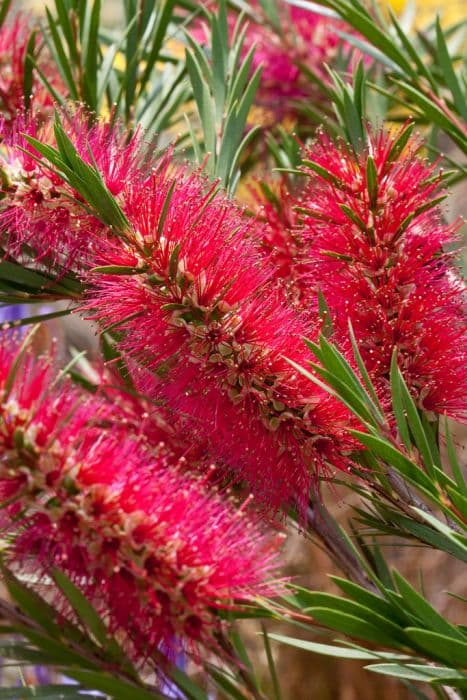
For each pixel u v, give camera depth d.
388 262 0.54
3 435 0.47
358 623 0.48
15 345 0.50
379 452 0.50
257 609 0.51
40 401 0.48
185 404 0.53
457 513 0.50
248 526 0.49
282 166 0.67
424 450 0.51
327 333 0.53
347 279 0.54
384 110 0.74
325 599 0.49
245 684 0.50
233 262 0.52
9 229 0.55
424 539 0.54
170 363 0.53
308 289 0.56
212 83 0.65
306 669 0.85
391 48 0.64
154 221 0.51
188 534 0.48
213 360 0.52
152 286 0.52
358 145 0.62
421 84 0.65
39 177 0.53
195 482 0.49
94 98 0.67
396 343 0.54
